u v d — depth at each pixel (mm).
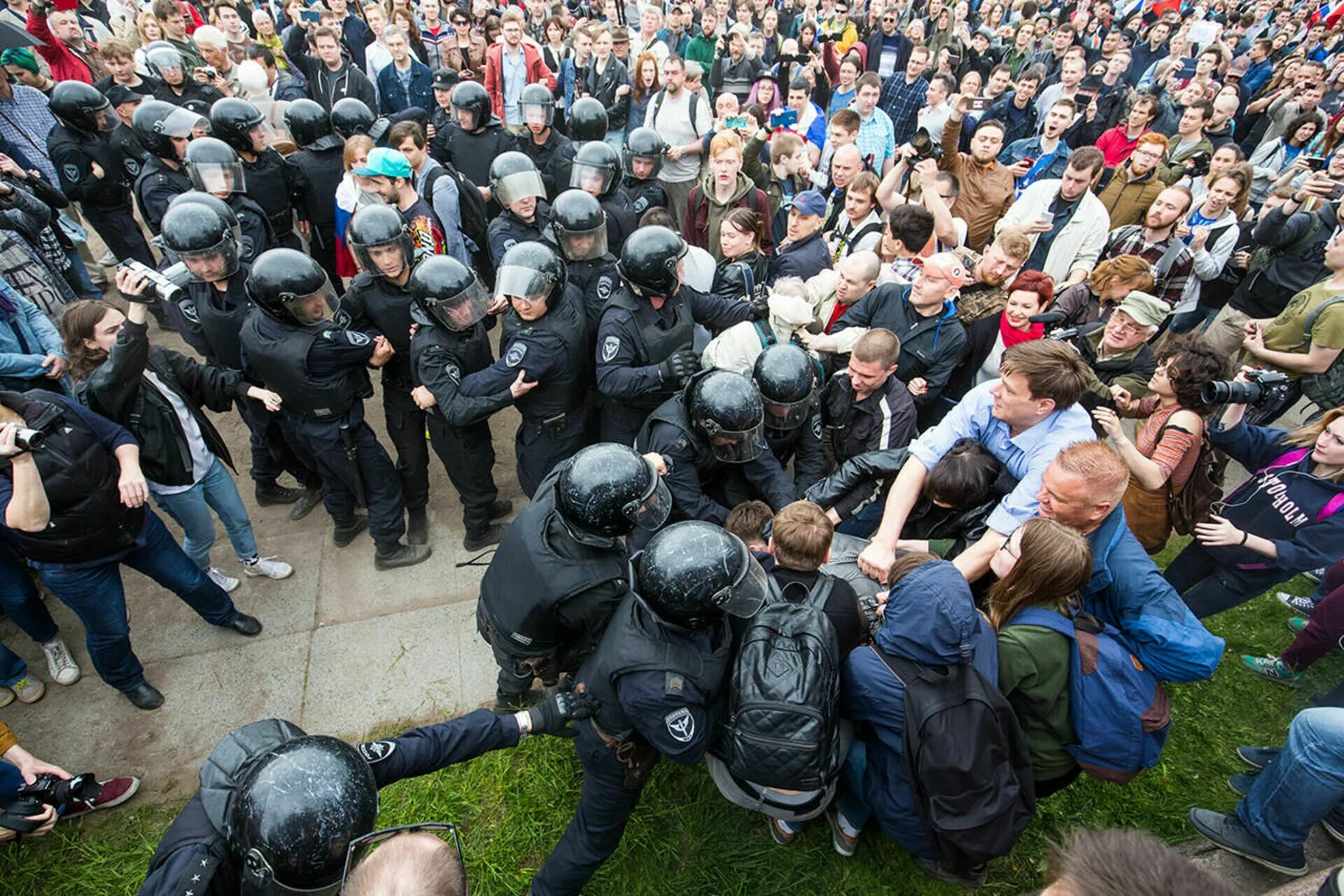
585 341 3332
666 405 2852
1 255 3910
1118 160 6258
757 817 2734
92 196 5121
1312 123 5957
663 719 1851
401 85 7012
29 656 3338
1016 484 2688
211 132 4562
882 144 6305
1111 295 3678
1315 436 2893
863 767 2225
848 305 3855
